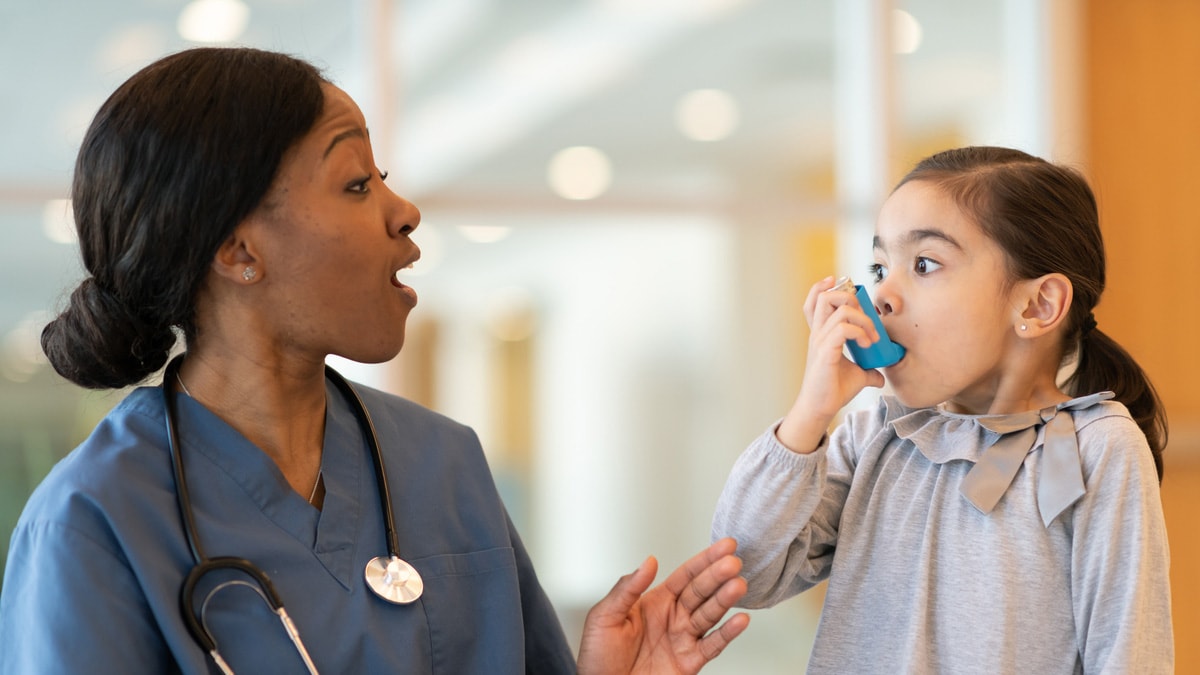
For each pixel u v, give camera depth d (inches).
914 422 49.3
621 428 111.0
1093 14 116.8
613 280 111.2
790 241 112.9
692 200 112.0
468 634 44.1
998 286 45.8
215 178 38.8
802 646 109.1
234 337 41.7
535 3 110.6
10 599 38.1
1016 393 47.5
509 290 110.0
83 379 42.0
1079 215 48.3
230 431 41.5
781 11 113.3
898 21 115.1
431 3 109.1
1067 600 43.7
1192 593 114.8
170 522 39.1
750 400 112.0
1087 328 49.1
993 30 116.4
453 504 46.3
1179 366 116.2
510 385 110.0
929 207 46.5
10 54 102.1
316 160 40.6
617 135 111.6
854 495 49.3
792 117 113.3
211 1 105.0
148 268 39.4
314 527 41.8
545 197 110.3
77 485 38.3
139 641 37.4
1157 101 117.0
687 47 112.1
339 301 41.4
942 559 45.6
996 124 116.3
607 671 48.0
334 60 107.6
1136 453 44.2
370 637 40.6
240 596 39.0
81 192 40.3
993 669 43.1
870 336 46.6
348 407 46.5
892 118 113.6
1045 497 44.2
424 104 109.0
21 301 101.6
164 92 39.3
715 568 46.8
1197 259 116.7
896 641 45.8
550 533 110.0
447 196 109.2
